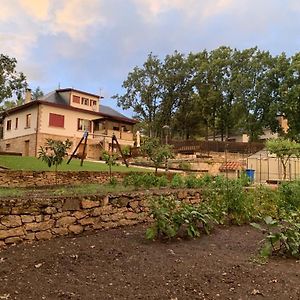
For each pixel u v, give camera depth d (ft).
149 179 30.40
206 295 10.88
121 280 11.80
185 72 147.84
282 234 15.64
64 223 17.66
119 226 20.57
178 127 151.53
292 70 117.80
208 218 20.11
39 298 10.12
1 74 56.44
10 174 34.35
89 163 57.67
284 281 12.32
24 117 93.76
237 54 137.49
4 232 15.34
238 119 132.16
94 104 102.68
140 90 153.17
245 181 31.65
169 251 15.53
